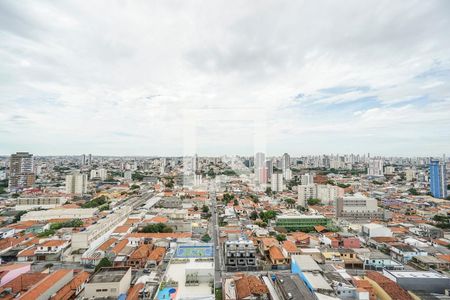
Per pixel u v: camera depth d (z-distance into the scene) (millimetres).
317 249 45750
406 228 60875
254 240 52219
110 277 30922
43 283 30000
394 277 32719
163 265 40625
